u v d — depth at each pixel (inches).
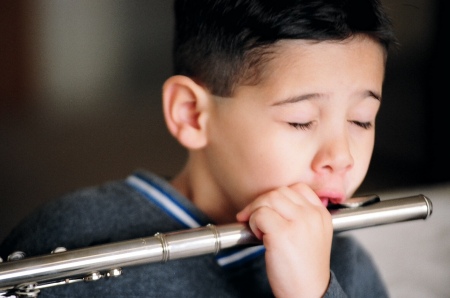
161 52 130.8
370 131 39.0
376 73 37.7
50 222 41.6
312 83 36.1
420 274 69.6
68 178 110.9
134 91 129.9
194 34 40.8
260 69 37.0
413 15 110.5
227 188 40.4
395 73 113.3
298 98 36.3
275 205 36.4
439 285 68.2
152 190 42.2
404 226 78.5
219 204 41.8
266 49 36.7
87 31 126.5
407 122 114.9
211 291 40.4
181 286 39.9
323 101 36.5
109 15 127.1
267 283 41.8
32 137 120.0
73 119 125.8
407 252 73.4
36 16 123.5
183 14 42.1
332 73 36.2
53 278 32.8
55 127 123.6
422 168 113.7
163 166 115.6
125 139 121.8
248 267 41.6
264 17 36.7
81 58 126.6
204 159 41.6
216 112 39.6
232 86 38.3
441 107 113.3
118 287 39.2
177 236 34.9
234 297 40.8
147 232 40.9
